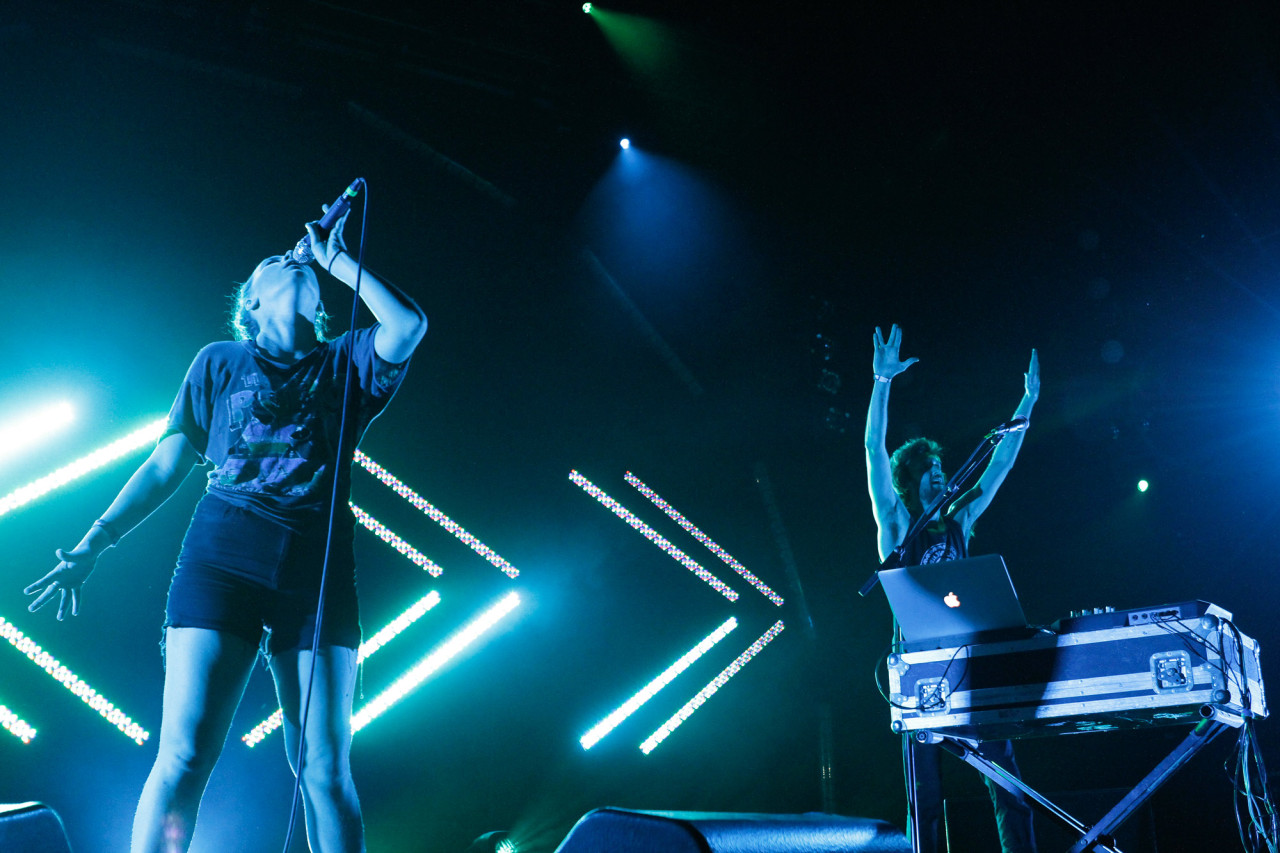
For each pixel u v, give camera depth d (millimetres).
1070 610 7855
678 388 7852
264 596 2096
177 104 6352
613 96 7555
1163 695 2568
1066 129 7270
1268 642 7125
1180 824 3764
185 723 1976
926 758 2975
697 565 7312
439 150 7223
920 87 7391
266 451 2209
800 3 7074
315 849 2100
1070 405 8031
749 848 1400
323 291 6312
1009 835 3041
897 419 8328
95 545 2143
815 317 8352
